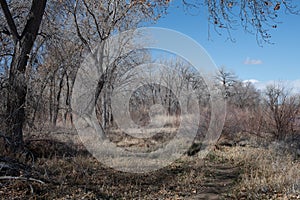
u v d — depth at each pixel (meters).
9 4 12.26
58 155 9.65
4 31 9.99
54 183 6.82
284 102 16.92
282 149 13.10
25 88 9.34
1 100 9.22
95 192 6.61
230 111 18.30
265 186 7.30
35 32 9.55
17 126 8.95
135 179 8.09
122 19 16.61
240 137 16.75
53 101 15.34
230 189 7.59
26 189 6.27
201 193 7.29
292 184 7.29
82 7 17.30
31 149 9.64
